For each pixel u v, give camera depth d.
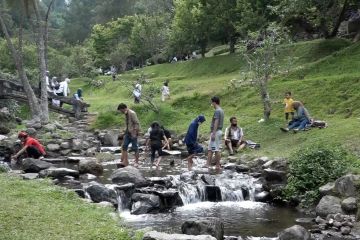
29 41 51.78
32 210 7.40
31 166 12.82
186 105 26.97
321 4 29.22
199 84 32.06
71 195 8.89
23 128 20.20
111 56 60.19
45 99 22.58
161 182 11.89
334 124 16.47
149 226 9.07
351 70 23.94
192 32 44.06
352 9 33.50
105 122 24.92
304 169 11.50
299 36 37.66
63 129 21.72
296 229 8.02
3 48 43.72
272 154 14.89
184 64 44.97
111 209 8.41
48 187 9.28
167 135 18.56
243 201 11.58
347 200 9.59
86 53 60.44
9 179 9.93
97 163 13.62
